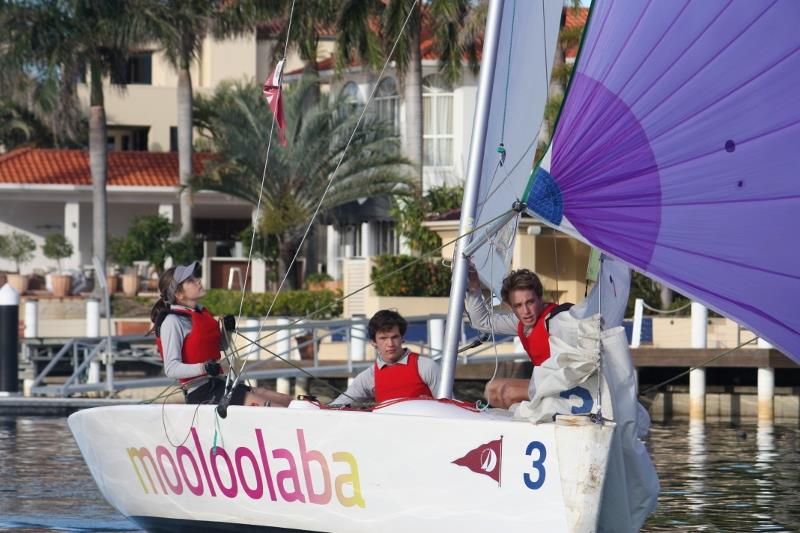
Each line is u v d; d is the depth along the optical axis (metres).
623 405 13.03
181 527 15.90
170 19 69.50
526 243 49.22
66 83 69.88
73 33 68.62
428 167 70.38
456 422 13.21
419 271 50.78
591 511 12.48
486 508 13.12
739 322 14.30
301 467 14.33
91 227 83.69
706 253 14.30
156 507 16.08
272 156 63.94
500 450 12.97
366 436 13.79
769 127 14.38
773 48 14.34
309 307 56.56
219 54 92.69
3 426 32.84
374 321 15.98
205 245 75.81
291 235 65.00
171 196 80.94
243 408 14.70
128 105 91.31
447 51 59.03
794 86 14.36
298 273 69.38
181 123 72.94
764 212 14.38
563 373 12.80
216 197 79.31
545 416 12.84
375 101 71.31
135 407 15.85
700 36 14.29
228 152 65.81
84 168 81.56
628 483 13.36
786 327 14.46
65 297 67.25
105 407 16.33
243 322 49.59
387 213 68.88
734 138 14.34
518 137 17.42
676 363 39.06
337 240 75.19
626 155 14.34
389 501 13.75
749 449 29.16
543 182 14.54
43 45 68.31
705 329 40.19
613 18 14.40
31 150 83.31
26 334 48.50
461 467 13.23
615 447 12.76
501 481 12.98
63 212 84.31
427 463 13.44
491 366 39.25
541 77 17.64
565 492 12.57
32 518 19.28
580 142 14.43
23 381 45.22
